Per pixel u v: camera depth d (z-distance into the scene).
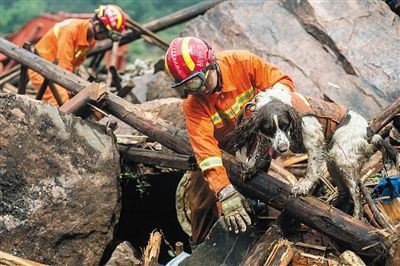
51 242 7.53
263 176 7.00
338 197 7.09
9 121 7.55
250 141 6.66
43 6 40.03
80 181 7.84
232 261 7.07
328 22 11.25
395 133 8.76
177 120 9.66
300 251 6.83
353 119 6.74
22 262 6.86
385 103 9.91
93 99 8.63
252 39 11.41
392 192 7.36
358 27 11.12
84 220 7.77
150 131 8.24
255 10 11.89
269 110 6.14
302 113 6.45
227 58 6.75
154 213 10.18
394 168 6.74
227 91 6.75
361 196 7.06
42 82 10.72
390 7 11.76
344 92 10.15
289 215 6.95
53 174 7.70
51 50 11.56
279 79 6.83
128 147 8.95
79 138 7.98
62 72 9.67
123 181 9.58
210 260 7.13
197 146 6.69
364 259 6.65
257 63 6.80
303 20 11.49
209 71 6.56
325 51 10.98
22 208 7.42
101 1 40.06
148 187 9.78
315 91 10.30
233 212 6.46
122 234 10.17
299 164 8.89
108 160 8.13
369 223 7.03
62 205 7.65
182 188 8.41
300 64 10.78
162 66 13.30
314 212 6.67
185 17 14.12
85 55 11.58
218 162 6.61
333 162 6.75
